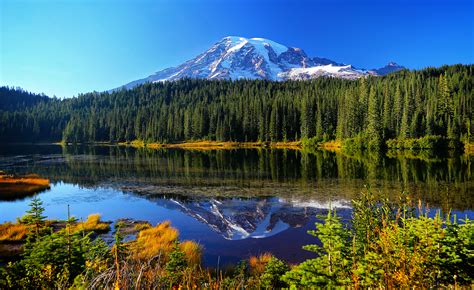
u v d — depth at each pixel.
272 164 59.03
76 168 57.84
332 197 31.59
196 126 136.62
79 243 9.99
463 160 59.03
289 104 129.00
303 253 18.05
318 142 107.25
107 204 31.52
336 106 118.88
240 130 128.75
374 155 71.88
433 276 5.89
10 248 19.05
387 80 145.25
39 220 16.92
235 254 18.03
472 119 92.31
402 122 87.75
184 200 32.53
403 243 6.49
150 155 84.25
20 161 70.38
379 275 5.67
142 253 15.62
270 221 24.64
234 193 35.28
